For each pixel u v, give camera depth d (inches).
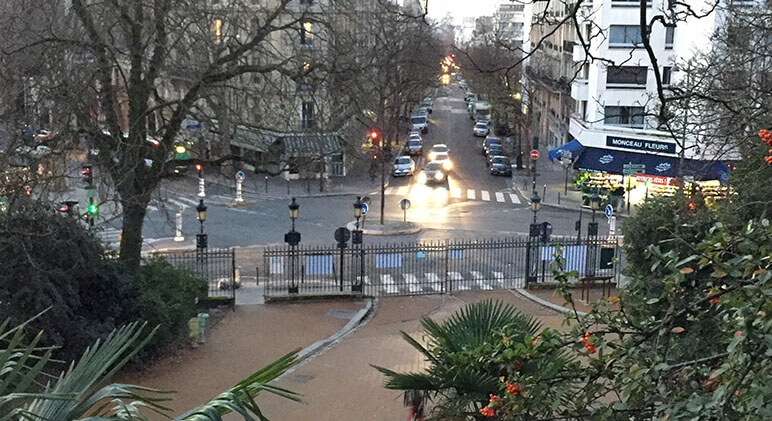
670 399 253.0
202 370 766.5
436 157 2445.9
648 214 735.1
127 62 1067.3
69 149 842.8
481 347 305.9
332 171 2236.7
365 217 1712.6
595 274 1104.8
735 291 249.0
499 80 2124.8
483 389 417.4
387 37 2033.7
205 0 946.7
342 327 924.6
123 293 755.4
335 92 909.2
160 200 898.1
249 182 2102.6
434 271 1263.5
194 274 927.0
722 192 628.4
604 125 1860.2
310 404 680.4
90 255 734.5
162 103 869.8
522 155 2591.0
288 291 1069.1
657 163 1743.4
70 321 706.8
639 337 294.4
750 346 227.6
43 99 799.1
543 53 2682.1
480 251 1406.3
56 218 725.9
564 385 277.0
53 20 821.9
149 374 748.6
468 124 3666.3
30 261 656.4
